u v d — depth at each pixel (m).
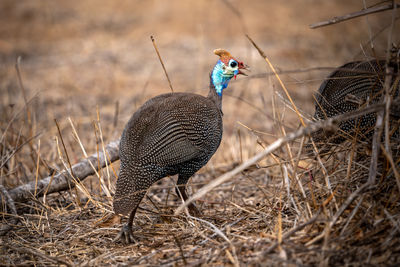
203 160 7.30
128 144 6.59
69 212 7.64
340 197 5.96
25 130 11.37
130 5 29.89
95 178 9.48
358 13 5.56
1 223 7.22
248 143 11.26
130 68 19.66
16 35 24.61
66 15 28.08
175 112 6.77
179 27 25.19
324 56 19.06
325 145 6.71
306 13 27.30
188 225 6.85
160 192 9.05
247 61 19.09
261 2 29.66
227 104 15.53
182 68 19.31
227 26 25.08
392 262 4.94
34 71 19.28
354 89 7.02
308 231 5.73
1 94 15.80
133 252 6.19
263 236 5.89
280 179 8.77
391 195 5.70
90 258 6.12
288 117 12.84
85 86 17.44
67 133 12.19
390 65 5.77
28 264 5.94
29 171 9.45
